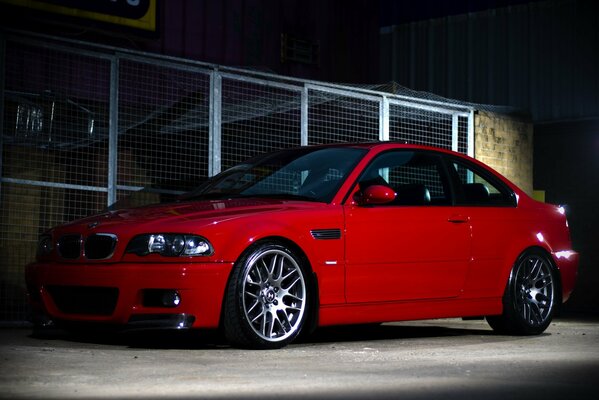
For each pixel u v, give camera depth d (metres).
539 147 14.54
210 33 11.11
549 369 4.14
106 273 5.05
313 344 5.60
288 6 12.24
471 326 7.94
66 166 7.88
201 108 8.46
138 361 4.40
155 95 9.30
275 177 6.01
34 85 7.97
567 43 13.73
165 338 5.95
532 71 14.02
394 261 5.72
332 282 5.44
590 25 13.54
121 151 8.09
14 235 7.57
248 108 8.68
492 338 6.25
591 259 14.15
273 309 5.19
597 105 13.46
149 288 4.96
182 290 4.93
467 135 10.81
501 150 11.25
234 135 8.45
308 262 5.37
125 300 4.99
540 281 6.62
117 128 7.78
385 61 15.38
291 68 12.27
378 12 13.76
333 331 6.95
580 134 13.98
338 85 9.24
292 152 6.35
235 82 9.72
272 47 11.98
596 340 6.08
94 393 3.31
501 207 6.45
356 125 9.43
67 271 5.22
